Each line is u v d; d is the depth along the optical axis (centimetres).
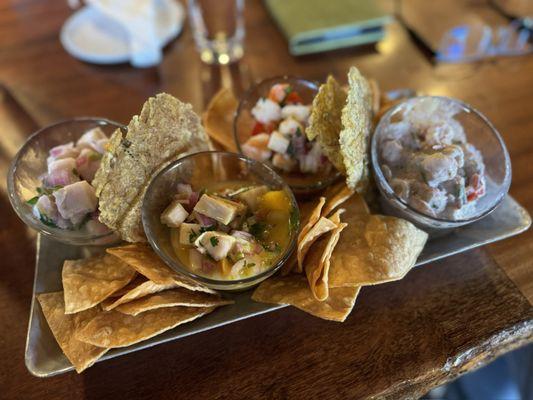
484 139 33
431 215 29
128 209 28
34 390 26
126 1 44
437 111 34
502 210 32
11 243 33
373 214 32
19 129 40
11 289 31
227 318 27
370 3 48
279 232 29
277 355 28
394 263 27
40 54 46
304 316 29
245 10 51
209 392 26
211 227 28
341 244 29
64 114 41
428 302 30
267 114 35
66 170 30
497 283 31
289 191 29
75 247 31
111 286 27
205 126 36
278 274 29
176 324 26
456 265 32
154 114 27
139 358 28
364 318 29
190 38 48
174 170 29
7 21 50
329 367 27
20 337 29
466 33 49
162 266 27
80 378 27
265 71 45
